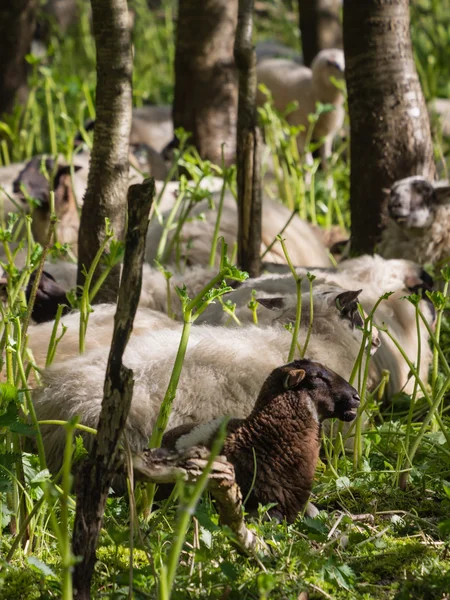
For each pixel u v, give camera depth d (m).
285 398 6.25
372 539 6.32
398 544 6.29
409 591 5.60
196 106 15.18
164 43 29.41
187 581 5.46
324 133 19.64
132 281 4.97
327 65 19.33
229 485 5.33
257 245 9.98
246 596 5.36
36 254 6.79
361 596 5.54
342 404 6.39
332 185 15.86
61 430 7.23
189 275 10.12
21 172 12.88
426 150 11.45
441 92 21.17
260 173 9.87
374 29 10.98
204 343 7.59
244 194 9.86
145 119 21.31
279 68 21.09
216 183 13.88
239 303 9.19
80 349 7.57
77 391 7.25
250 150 9.75
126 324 5.00
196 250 11.44
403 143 11.29
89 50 27.36
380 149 11.31
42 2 29.81
